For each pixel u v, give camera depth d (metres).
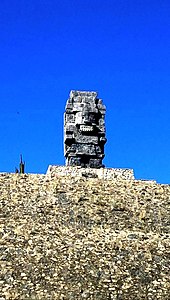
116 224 41.81
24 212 42.19
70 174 52.97
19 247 36.97
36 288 33.25
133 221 42.47
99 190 46.47
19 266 35.03
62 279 34.19
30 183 46.91
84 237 38.97
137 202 45.28
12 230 39.16
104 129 57.56
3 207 42.66
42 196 44.81
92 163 56.56
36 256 36.06
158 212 44.06
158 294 33.69
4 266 34.91
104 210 43.47
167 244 38.66
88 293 33.22
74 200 44.38
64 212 42.62
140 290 33.91
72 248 37.19
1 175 48.06
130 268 35.66
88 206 43.78
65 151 57.16
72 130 56.75
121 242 38.31
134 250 37.50
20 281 33.72
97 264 35.75
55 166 53.19
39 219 41.34
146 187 48.03
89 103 57.50
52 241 37.97
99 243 38.03
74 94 57.78
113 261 36.16
